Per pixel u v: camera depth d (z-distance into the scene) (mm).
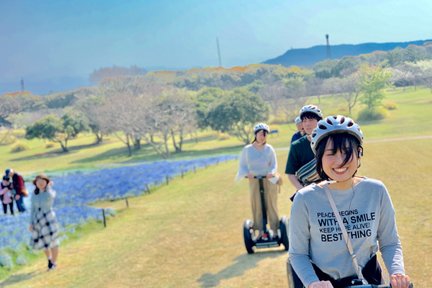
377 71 100875
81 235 17453
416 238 10508
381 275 3418
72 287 10305
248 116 92375
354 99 106500
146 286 9570
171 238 14297
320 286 3062
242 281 8938
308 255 3426
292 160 5953
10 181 25469
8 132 144125
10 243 15344
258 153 10391
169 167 40531
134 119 90688
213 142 101750
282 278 8812
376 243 3434
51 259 12680
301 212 3383
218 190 25281
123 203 26109
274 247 11352
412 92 123250
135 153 98750
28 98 178125
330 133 3244
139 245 13859
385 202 3379
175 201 23469
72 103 173625
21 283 11469
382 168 26375
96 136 125438
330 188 3379
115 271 11086
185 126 92312
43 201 12633
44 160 106062
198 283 9234
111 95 114000
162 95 98125
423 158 29578
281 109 109125
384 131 76188
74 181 36438
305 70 178125
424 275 7984
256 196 10562
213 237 13750
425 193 16750
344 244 3328
